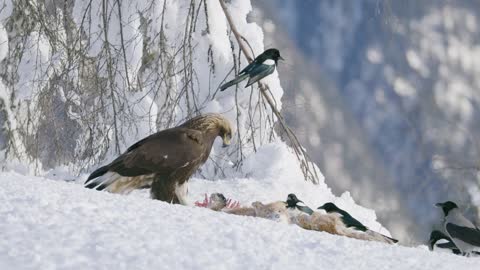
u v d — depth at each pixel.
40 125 17.12
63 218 5.26
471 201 35.84
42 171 17.59
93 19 16.61
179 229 5.45
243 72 13.41
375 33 58.47
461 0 56.59
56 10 16.83
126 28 16.55
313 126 50.69
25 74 16.98
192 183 13.42
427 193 43.47
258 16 55.22
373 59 57.09
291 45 55.81
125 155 10.25
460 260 6.07
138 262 4.48
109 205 5.95
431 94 53.50
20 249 4.46
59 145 17.06
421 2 56.44
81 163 16.62
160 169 10.15
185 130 10.38
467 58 55.22
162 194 10.23
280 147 15.41
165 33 17.02
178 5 17.22
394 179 49.19
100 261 4.42
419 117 52.59
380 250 5.93
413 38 56.19
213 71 17.28
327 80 56.41
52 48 16.67
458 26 56.59
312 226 9.27
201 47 17.27
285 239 5.75
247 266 4.79
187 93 16.41
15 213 5.26
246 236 5.61
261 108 17.22
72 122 17.45
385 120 53.66
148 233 5.16
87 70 16.44
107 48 15.80
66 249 4.54
